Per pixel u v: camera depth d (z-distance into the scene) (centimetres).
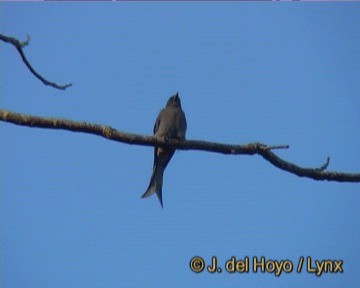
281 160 1006
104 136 967
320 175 997
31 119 920
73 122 948
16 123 917
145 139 996
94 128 962
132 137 988
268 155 1007
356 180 1003
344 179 1002
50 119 932
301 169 1000
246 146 1019
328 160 1004
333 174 998
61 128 941
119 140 978
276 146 1005
